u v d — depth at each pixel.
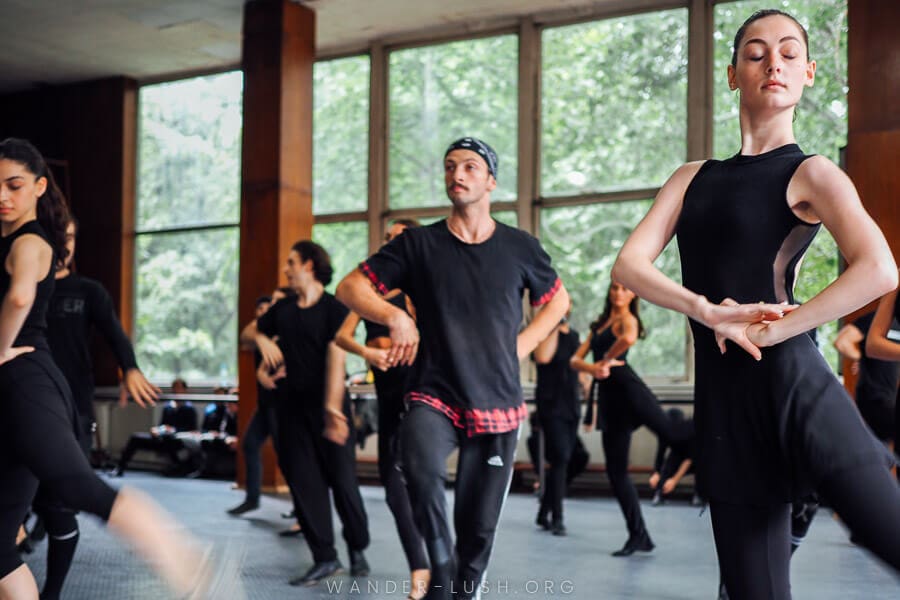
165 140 14.08
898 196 7.52
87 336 4.02
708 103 10.71
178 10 11.44
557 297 3.18
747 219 1.71
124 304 14.01
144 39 12.60
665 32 11.00
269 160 10.56
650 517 7.56
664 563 5.15
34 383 2.45
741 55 1.77
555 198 11.35
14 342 2.50
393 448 3.90
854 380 6.96
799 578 4.75
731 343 1.69
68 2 11.28
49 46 12.90
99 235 14.20
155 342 13.88
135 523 2.30
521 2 11.22
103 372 13.87
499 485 2.97
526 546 5.81
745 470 1.68
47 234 2.66
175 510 7.77
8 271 2.52
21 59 13.45
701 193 1.77
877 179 7.59
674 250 10.36
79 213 14.34
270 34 10.69
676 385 10.22
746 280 1.71
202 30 12.18
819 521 7.37
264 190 10.55
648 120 11.03
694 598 4.17
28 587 2.47
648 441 9.86
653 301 1.75
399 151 12.28
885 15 7.62
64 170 14.46
